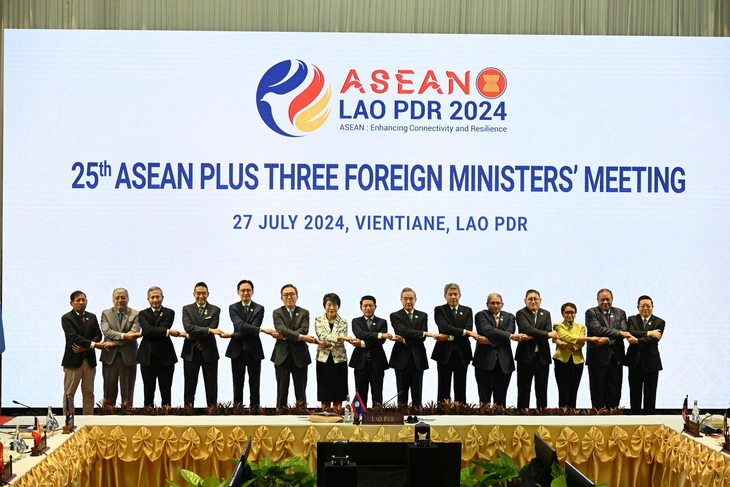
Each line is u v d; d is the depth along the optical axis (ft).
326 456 19.11
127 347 32.04
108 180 33.17
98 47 33.14
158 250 33.19
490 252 33.58
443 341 32.42
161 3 33.63
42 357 32.81
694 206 33.81
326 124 33.60
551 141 33.73
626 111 33.76
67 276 32.96
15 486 17.97
